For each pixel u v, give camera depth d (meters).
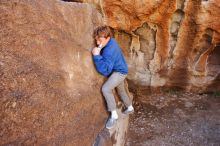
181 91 6.39
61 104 2.88
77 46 3.34
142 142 5.03
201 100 6.15
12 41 2.48
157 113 5.79
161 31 5.35
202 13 4.99
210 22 5.08
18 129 2.36
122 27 5.14
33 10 2.77
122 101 4.32
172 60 5.85
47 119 2.67
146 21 5.14
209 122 5.53
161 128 5.38
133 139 5.08
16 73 2.42
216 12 4.91
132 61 5.91
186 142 5.05
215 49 5.82
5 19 2.47
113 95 3.88
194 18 5.10
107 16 5.00
